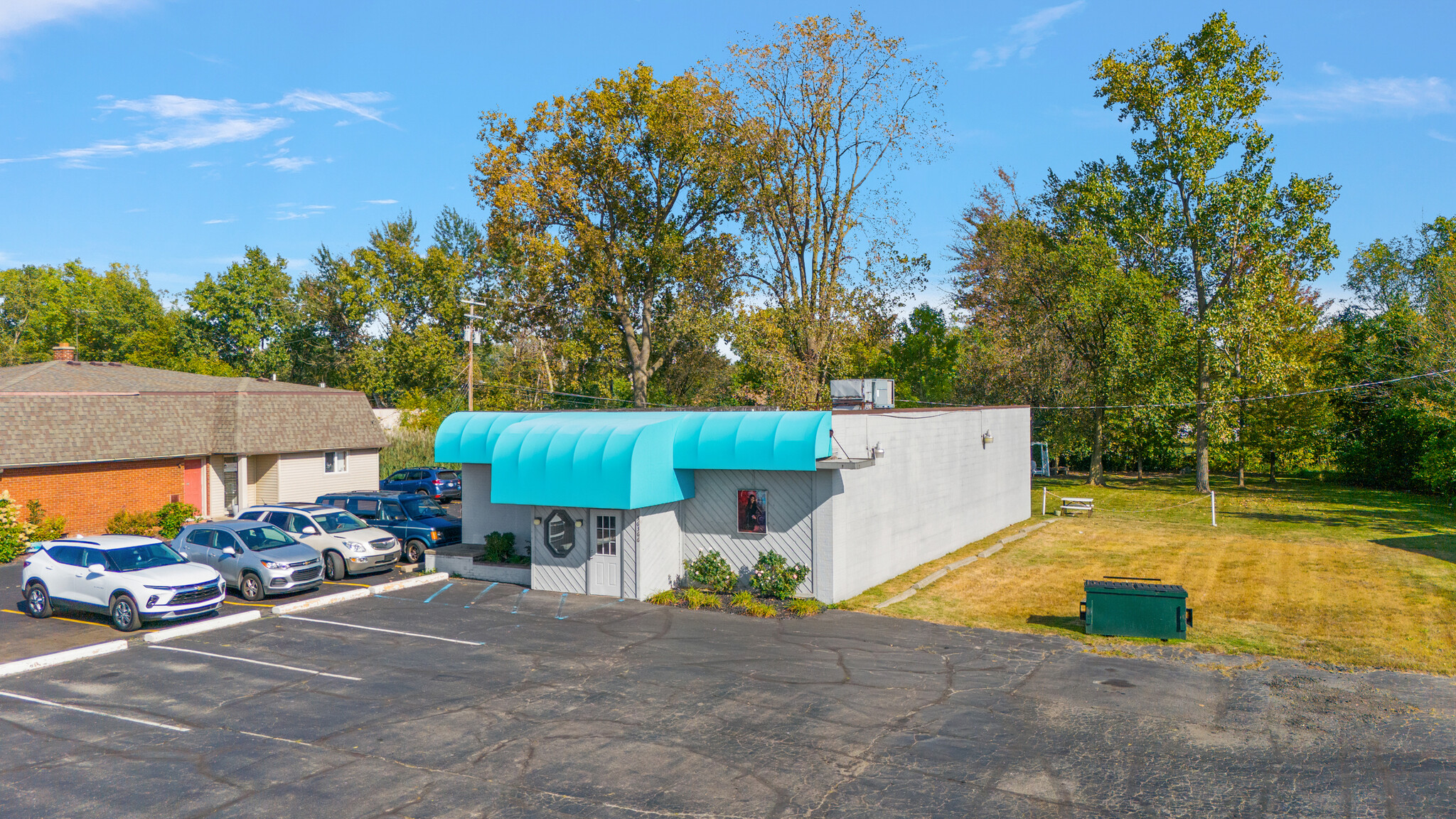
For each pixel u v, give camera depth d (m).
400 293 77.88
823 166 40.72
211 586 17.73
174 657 15.22
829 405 40.72
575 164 47.34
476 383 60.19
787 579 19.17
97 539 18.59
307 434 36.38
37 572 18.28
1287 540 27.95
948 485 26.48
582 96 47.09
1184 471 56.72
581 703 12.73
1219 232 40.44
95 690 13.41
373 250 83.50
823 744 11.13
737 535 20.38
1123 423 47.88
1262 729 11.72
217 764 10.58
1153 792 9.77
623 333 50.97
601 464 19.09
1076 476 54.03
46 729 11.76
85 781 10.09
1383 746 11.10
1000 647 15.85
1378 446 44.75
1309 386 42.47
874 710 12.41
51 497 28.38
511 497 20.11
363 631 16.98
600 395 61.41
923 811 9.28
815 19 38.53
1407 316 41.12
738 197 46.53
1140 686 13.54
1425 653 15.27
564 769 10.37
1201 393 42.28
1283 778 10.14
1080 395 46.81
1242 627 17.20
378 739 11.36
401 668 14.50
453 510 35.84
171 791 9.83
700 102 42.94
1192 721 12.02
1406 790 9.80
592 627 17.27
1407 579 21.08
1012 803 9.48
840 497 19.52
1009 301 50.09
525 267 51.19
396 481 40.38
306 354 82.25
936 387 62.91
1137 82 41.84
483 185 47.00
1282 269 40.97
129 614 16.86
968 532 28.19
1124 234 43.25
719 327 48.41
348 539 22.66
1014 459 33.62
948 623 17.72
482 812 9.27
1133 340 42.97
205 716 12.25
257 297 77.69
